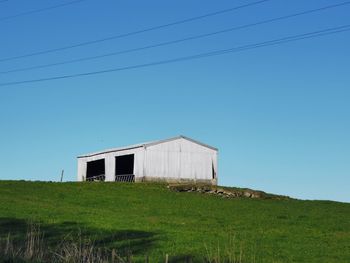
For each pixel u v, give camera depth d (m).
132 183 73.31
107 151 83.12
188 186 70.81
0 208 49.47
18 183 68.56
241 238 41.41
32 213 47.66
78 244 36.06
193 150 79.81
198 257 34.47
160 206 57.03
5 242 34.09
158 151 78.00
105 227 42.81
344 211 60.00
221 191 69.50
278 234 43.78
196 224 47.12
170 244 38.06
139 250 36.16
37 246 31.64
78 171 88.88
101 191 65.50
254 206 60.88
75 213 49.00
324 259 35.66
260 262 34.22
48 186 67.38
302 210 59.34
